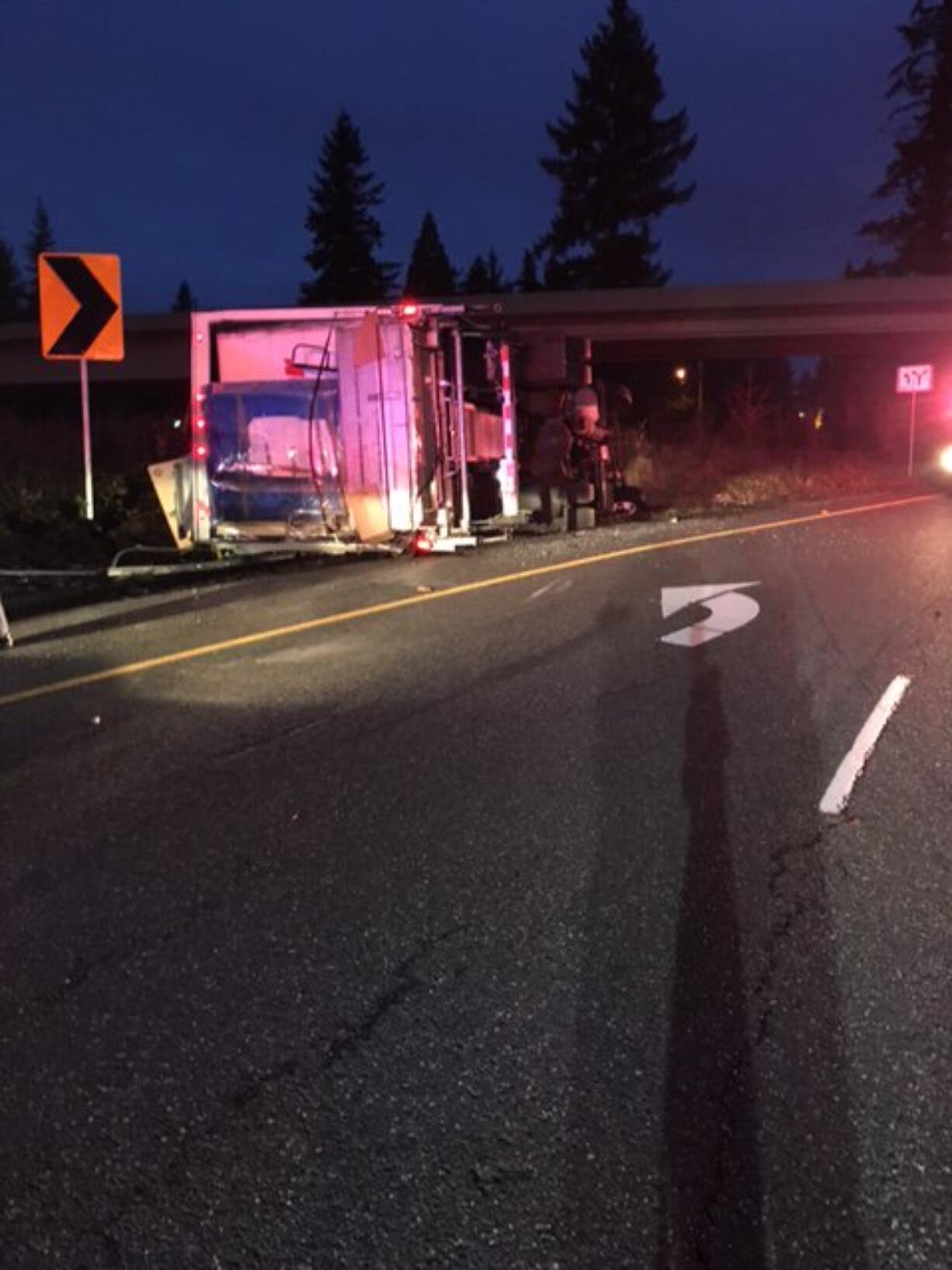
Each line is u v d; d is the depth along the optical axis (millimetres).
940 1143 3141
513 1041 3691
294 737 7023
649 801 5762
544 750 6625
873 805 5621
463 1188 3027
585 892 4754
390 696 7895
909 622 9680
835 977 4020
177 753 6797
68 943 4469
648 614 10406
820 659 8500
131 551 15078
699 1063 3539
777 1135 3197
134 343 59625
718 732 6840
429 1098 3416
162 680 8594
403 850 5254
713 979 4035
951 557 13281
